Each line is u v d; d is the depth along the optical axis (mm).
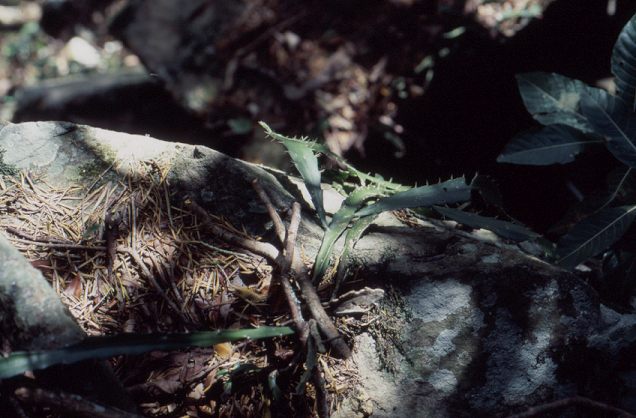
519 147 1637
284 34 2898
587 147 1634
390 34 2803
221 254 1441
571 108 1663
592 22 2451
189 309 1394
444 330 1402
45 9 4465
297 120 2744
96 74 3871
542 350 1393
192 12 3010
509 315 1401
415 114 2689
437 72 2682
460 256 1441
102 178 1485
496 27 2598
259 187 1468
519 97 2479
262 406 1371
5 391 1235
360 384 1401
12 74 4449
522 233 1479
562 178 2254
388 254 1444
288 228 1447
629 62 1583
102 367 1275
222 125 2805
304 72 2812
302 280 1396
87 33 4547
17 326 1264
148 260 1421
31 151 1501
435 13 2764
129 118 3312
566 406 1369
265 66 2865
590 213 1598
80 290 1392
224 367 1372
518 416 1360
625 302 1531
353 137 2688
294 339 1389
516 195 2359
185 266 1424
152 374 1358
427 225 1538
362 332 1417
